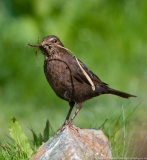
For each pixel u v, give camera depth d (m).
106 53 15.72
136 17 16.39
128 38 16.06
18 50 15.46
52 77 8.82
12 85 14.99
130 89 14.75
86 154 7.59
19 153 8.26
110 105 12.98
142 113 11.99
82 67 8.97
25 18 15.85
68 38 15.88
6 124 13.20
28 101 14.45
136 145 8.88
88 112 12.25
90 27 16.08
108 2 16.41
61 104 14.12
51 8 16.03
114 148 8.42
